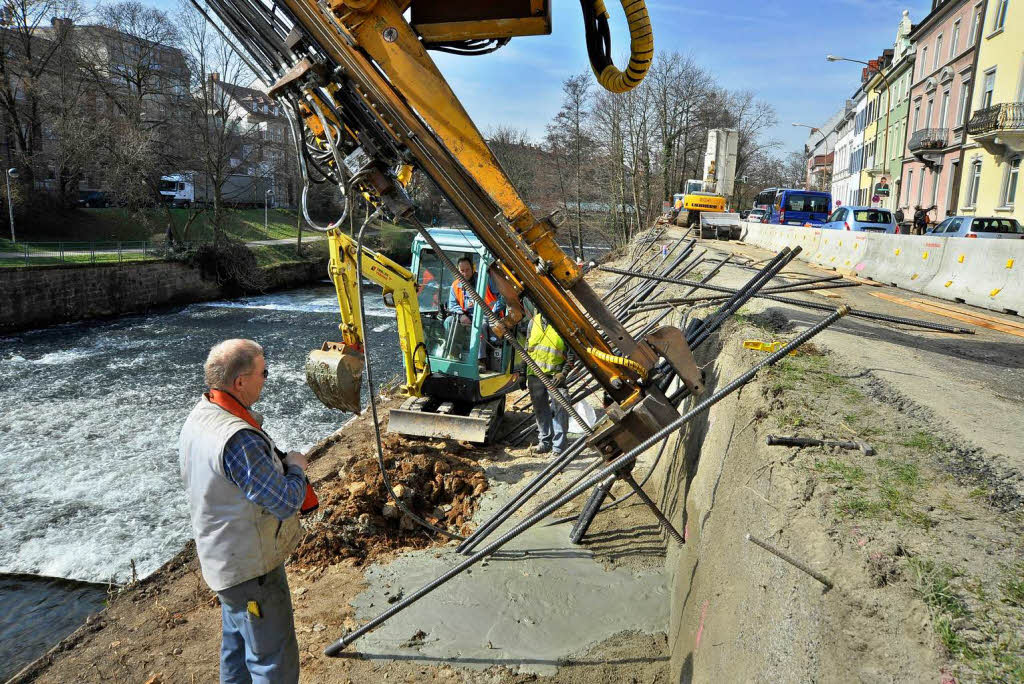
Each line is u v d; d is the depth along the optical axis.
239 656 3.11
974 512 2.55
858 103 48.56
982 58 24.39
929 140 27.95
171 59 43.19
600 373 4.76
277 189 58.94
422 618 4.53
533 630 4.34
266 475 2.72
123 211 41.47
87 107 38.94
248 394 2.94
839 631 2.01
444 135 4.14
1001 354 5.51
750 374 3.24
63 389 16.17
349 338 6.10
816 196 29.12
